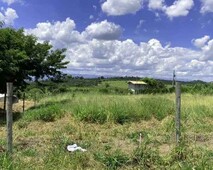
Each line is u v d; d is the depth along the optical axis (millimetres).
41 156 7480
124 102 15414
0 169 6168
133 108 14398
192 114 14055
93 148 8742
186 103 16125
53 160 7027
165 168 6527
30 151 7953
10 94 7227
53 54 23375
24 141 9617
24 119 14570
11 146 7285
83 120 13445
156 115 14445
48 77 23906
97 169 6773
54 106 15453
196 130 11781
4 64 18625
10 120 7258
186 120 13312
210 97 19375
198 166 6297
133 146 9031
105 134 11180
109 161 6996
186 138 9055
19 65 20797
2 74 19312
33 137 10344
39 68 22938
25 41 21797
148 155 6988
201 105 15695
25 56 20156
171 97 19062
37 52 22578
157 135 10844
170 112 14805
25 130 11977
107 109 14055
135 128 12430
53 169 6586
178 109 8344
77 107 14828
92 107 14242
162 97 17984
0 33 19609
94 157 7348
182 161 6727
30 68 22625
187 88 30000
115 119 13438
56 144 8789
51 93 29484
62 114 14383
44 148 8484
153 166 6715
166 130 11828
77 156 7219
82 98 18141
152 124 13258
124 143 9602
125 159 7047
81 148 8516
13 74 19922
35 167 6605
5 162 6395
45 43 22984
